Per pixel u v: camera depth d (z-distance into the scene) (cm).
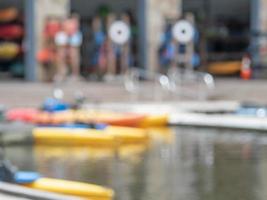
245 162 2491
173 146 2875
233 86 4862
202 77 5081
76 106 3297
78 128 3000
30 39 5325
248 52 6212
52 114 3247
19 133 2936
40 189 1844
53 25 5197
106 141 2869
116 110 3806
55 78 5047
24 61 5553
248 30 6531
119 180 2177
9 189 1723
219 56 6391
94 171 2333
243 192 2016
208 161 2514
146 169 2364
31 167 2417
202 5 6800
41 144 2933
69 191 1844
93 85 4872
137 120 3281
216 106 3988
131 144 2939
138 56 5894
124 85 4850
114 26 5275
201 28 6150
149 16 5838
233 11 6869
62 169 2375
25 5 5350
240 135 3195
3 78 5631
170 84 4797
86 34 6191
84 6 6372
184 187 2078
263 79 5838
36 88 4616
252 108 3675
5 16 5597
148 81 5488
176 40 5412
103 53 5475
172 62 5509
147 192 2006
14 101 4078
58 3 5384
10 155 2677
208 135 3197
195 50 6078
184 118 3481
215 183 2128
